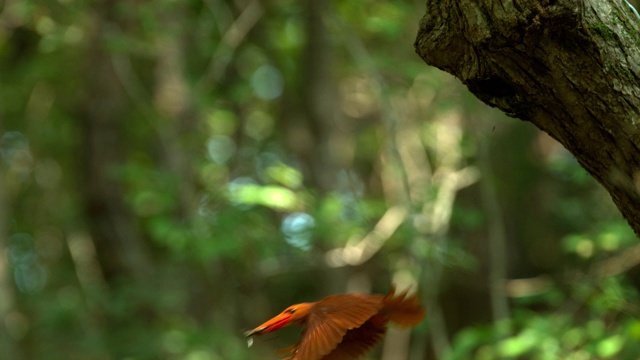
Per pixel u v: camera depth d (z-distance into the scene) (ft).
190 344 37.83
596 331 25.16
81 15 41.06
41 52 45.47
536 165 45.32
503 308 33.14
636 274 33.37
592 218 39.47
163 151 42.83
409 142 45.03
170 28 39.32
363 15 39.63
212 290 44.24
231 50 42.19
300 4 42.45
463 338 26.22
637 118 7.73
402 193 37.22
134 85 44.34
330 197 36.73
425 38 8.36
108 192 45.65
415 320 6.23
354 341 6.25
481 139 37.35
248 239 36.22
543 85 7.91
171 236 34.09
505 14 7.64
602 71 7.73
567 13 7.54
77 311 41.98
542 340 25.00
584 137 8.03
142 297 40.16
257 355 41.45
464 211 35.55
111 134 45.50
